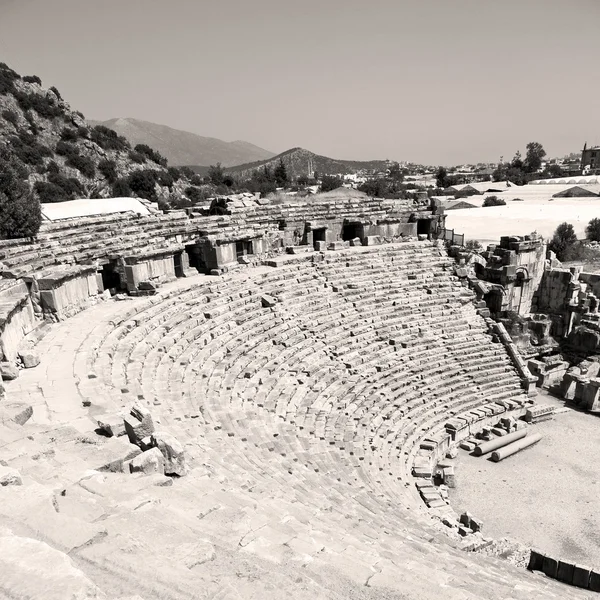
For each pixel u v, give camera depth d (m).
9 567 5.43
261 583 6.87
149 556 6.91
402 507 21.67
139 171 105.12
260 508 11.77
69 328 25.36
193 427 18.89
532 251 48.12
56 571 5.38
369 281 42.19
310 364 31.75
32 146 92.25
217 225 40.25
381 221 49.28
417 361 36.50
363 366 34.09
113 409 16.78
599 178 166.75
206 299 33.16
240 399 24.70
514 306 47.31
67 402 17.27
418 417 32.66
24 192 30.27
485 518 25.95
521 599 12.06
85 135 106.50
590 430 35.22
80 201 49.53
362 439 27.59
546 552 23.55
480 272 47.47
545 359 43.78
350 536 12.21
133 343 25.25
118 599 5.34
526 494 28.05
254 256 41.78
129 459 12.15
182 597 5.94
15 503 7.63
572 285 47.69
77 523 7.26
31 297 25.23
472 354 39.12
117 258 31.56
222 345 29.20
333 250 46.03
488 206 135.62
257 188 119.06
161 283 34.31
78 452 12.14
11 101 98.94
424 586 9.04
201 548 7.50
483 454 32.00
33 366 20.67
